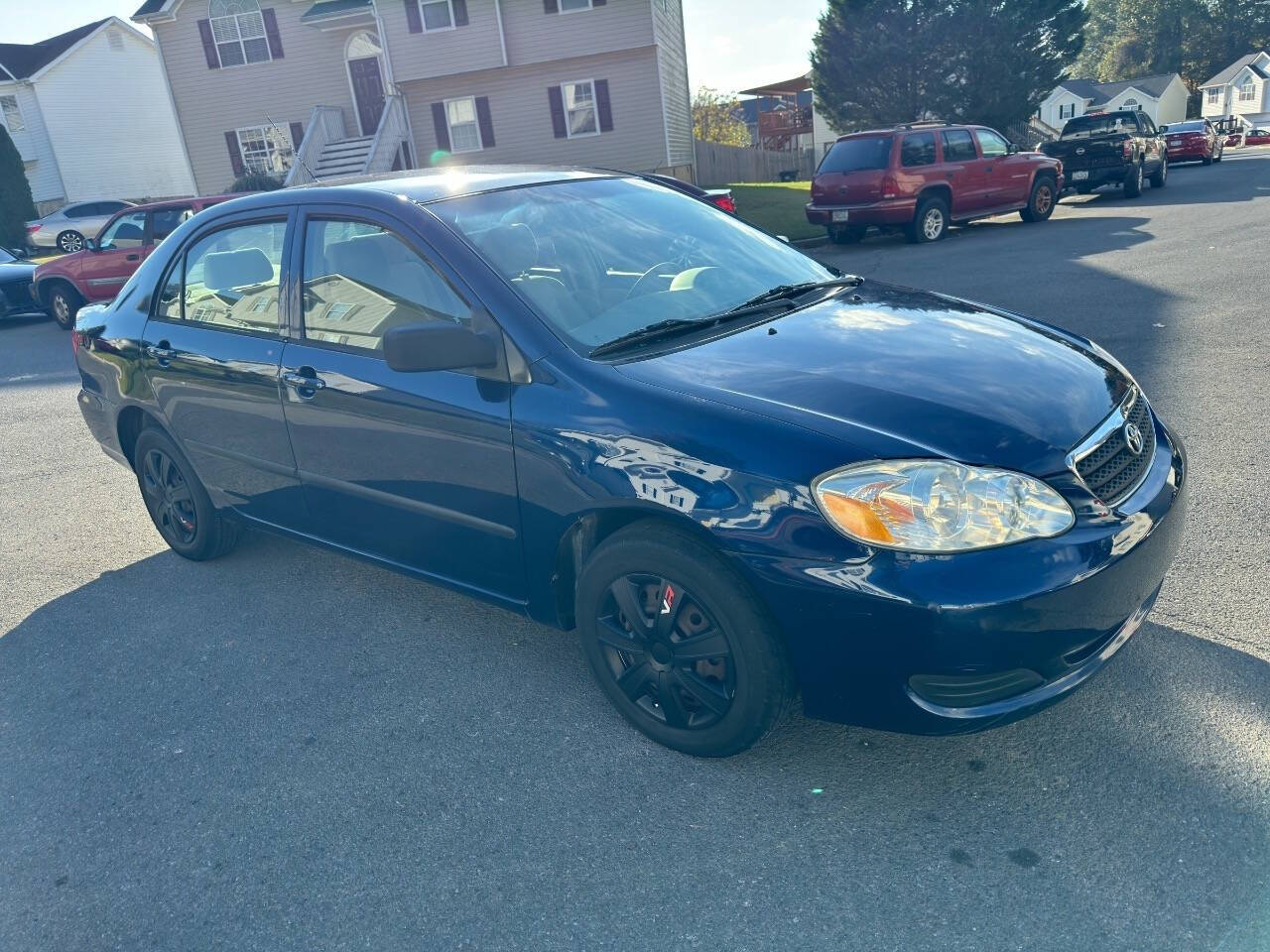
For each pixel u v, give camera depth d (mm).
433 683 3436
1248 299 7961
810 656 2486
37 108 36688
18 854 2742
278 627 3984
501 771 2902
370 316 3379
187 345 4078
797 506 2424
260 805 2848
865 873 2371
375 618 3990
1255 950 2039
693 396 2662
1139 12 88500
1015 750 2760
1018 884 2289
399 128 26609
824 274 3863
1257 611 3326
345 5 26547
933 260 12773
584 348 2924
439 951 2258
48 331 14219
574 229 3500
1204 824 2406
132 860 2672
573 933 2270
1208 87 77438
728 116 55406
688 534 2631
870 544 2359
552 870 2480
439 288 3172
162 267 4344
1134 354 6625
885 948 2146
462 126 27141
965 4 28500
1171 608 3402
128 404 4465
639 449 2654
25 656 3936
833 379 2711
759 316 3246
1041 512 2404
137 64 40281
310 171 25891
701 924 2262
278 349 3676
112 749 3215
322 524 3789
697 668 2742
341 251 3490
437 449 3148
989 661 2328
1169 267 9969
